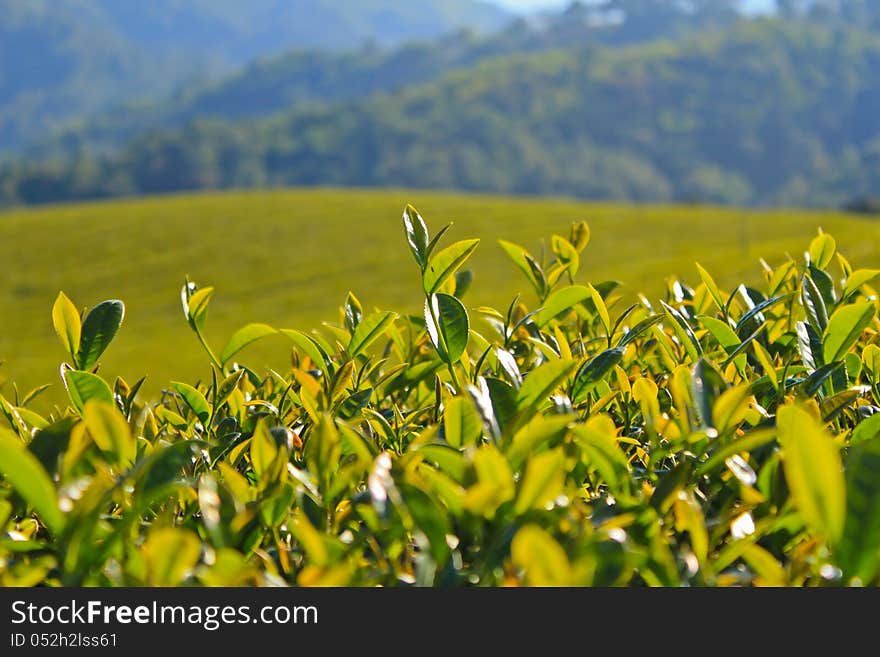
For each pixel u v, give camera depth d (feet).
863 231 98.78
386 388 6.25
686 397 4.86
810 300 5.75
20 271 134.41
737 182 561.02
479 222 153.58
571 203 190.29
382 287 115.24
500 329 7.01
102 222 161.89
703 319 5.98
